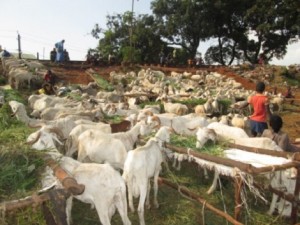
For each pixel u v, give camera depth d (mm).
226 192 7578
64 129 8734
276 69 35312
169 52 43031
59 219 3670
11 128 7633
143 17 43375
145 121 7941
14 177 4648
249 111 17094
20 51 29141
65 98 15008
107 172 5125
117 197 5164
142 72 27859
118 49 40719
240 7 42062
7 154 5047
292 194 6238
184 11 42312
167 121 9531
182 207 6836
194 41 43875
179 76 28812
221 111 17234
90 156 7102
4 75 22750
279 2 40312
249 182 5656
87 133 7281
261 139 7090
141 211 5930
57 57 28453
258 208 6938
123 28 42406
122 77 25672
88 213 6488
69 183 3877
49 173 4820
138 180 5992
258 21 42750
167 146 6738
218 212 5836
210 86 25984
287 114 19844
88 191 5055
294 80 33812
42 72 22656
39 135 5910
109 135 7473
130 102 17109
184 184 7859
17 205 3592
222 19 43125
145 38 41812
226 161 5656
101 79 24922
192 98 18797
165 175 8227
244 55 45562
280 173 6477
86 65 29391
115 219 6328
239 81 30812
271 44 43594
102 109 12414
